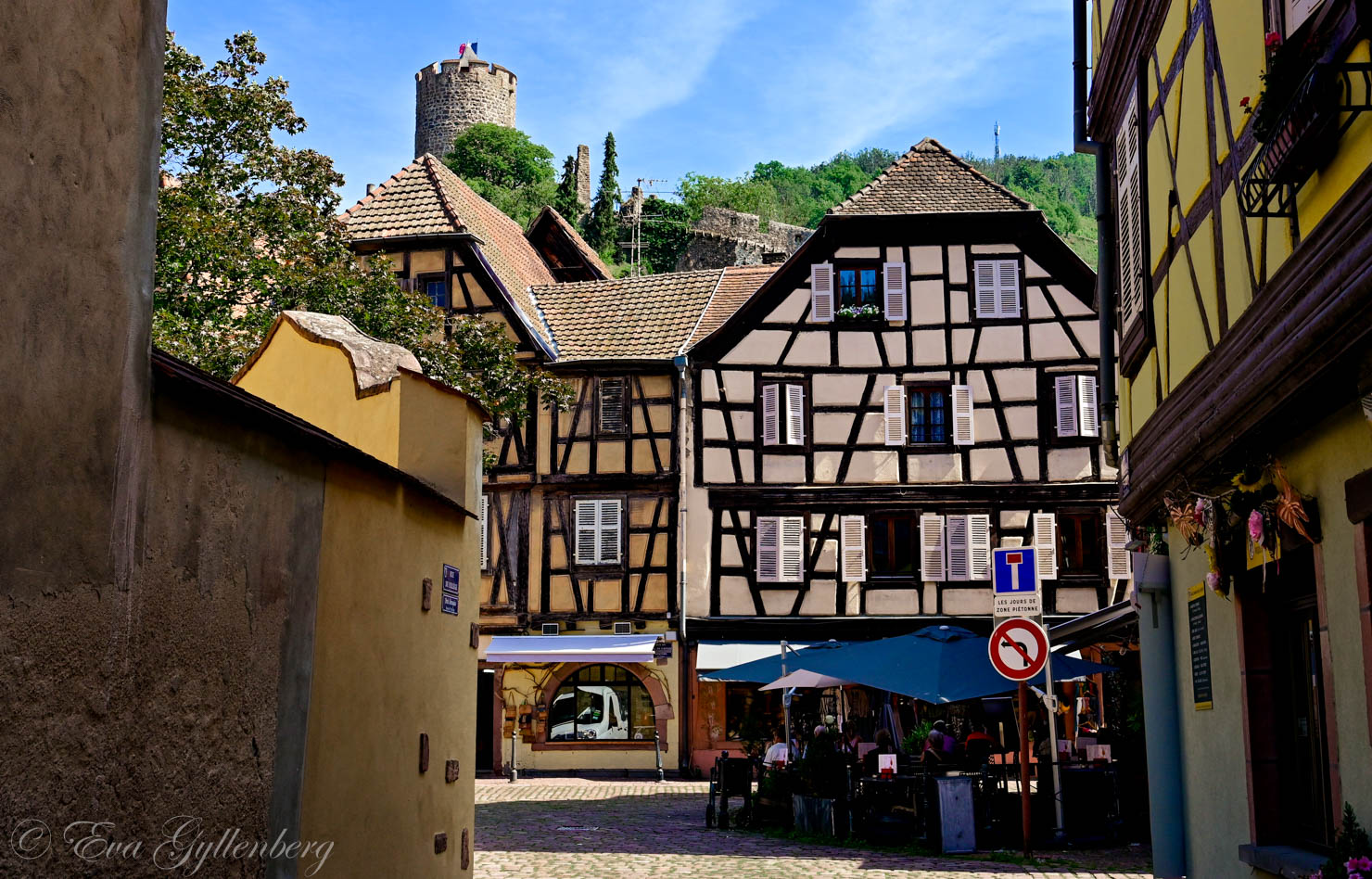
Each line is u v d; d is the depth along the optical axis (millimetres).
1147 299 9156
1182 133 8055
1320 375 5391
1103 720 22734
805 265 27562
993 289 27109
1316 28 5305
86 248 3715
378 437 7691
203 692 4410
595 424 27422
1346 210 5020
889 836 13664
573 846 13445
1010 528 26453
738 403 27156
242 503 4715
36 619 3471
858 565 26516
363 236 28062
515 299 27844
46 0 3527
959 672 14109
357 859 5848
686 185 80812
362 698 5953
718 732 26062
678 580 26547
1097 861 12008
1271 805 7262
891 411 26953
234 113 18516
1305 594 6961
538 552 27266
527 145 87375
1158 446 8656
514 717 26609
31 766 3445
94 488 3744
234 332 17094
